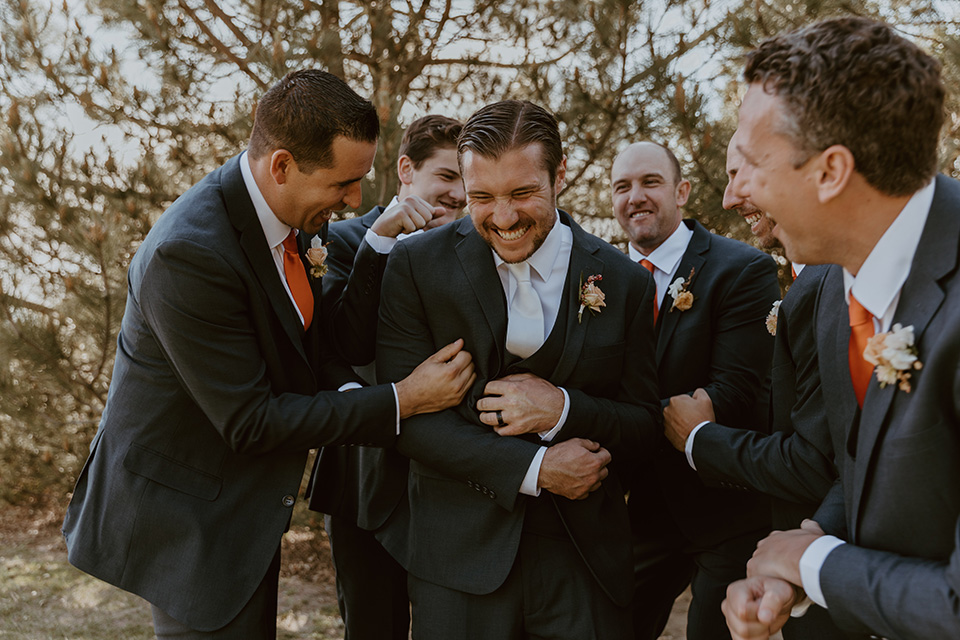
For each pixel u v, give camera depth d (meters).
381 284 2.13
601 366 1.95
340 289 2.44
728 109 4.23
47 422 4.73
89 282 4.50
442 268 1.97
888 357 1.19
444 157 2.61
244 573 1.87
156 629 1.91
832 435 1.49
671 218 2.75
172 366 1.86
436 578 1.93
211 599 1.82
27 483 5.15
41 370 4.45
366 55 5.07
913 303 1.22
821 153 1.21
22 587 4.49
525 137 1.73
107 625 3.94
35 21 4.59
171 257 1.79
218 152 4.65
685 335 2.55
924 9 4.14
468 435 1.91
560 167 1.89
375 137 1.93
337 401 1.91
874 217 1.24
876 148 1.17
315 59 4.30
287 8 4.79
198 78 4.99
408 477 2.18
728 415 2.42
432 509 1.98
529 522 1.90
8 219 4.47
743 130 1.31
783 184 1.26
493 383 1.91
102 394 4.68
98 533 1.90
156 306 1.80
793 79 1.22
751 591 1.40
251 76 4.81
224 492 1.92
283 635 3.83
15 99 4.41
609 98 4.34
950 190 1.24
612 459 2.04
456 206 2.68
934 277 1.20
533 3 5.21
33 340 4.34
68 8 4.73
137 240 4.55
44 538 5.44
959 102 3.72
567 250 1.99
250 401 1.83
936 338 1.17
